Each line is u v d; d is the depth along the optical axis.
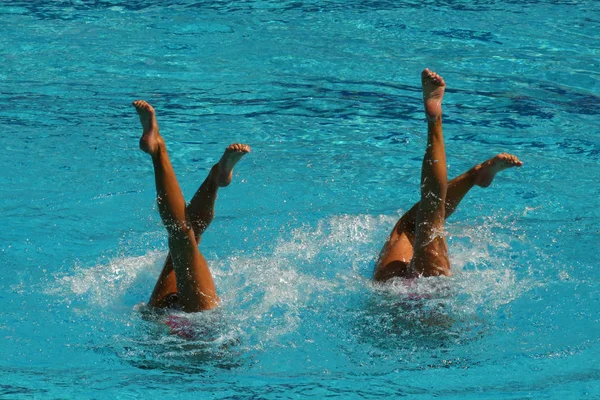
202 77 24.56
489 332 12.28
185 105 22.50
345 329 12.38
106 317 12.78
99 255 14.96
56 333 12.34
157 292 12.95
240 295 13.23
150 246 15.33
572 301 13.12
